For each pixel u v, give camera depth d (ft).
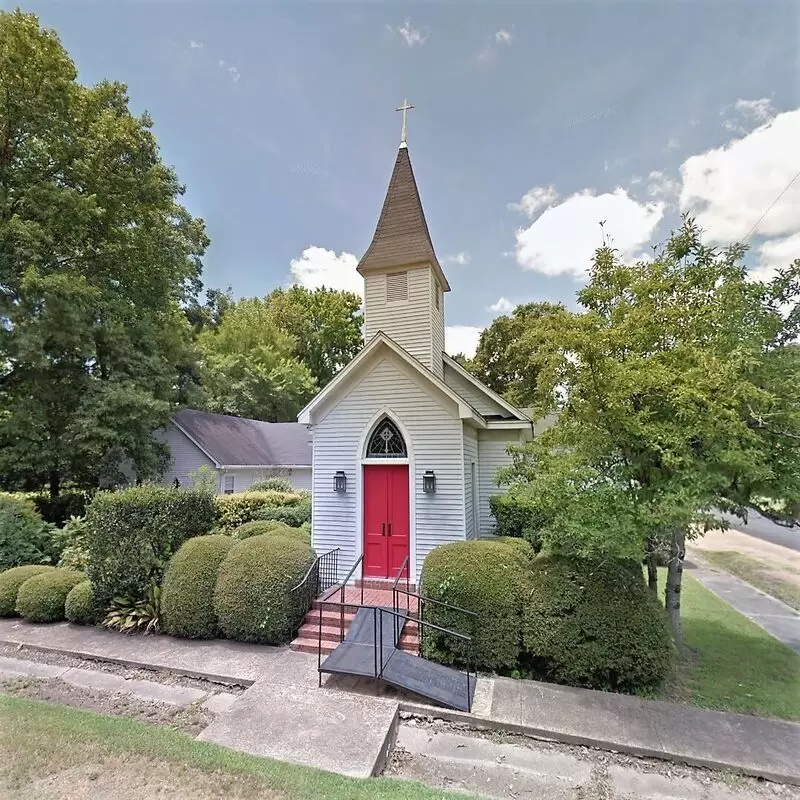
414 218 45.11
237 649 26.61
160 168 64.95
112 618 29.53
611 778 16.01
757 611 32.63
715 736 17.89
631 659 21.29
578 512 22.43
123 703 21.04
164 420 66.69
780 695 21.21
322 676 22.99
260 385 114.73
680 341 24.67
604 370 22.88
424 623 22.95
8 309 50.39
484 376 104.88
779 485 22.59
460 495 34.42
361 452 36.86
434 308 44.73
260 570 27.89
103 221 59.82
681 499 21.21
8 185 53.78
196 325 112.57
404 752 17.47
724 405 20.81
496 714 19.44
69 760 14.34
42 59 52.44
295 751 16.40
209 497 36.99
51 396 55.67
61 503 60.08
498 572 24.20
